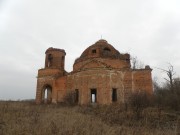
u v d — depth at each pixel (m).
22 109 18.78
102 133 11.31
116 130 12.67
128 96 29.11
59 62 37.41
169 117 19.56
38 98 35.00
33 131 10.47
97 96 28.73
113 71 29.61
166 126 16.89
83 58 32.53
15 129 10.61
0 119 13.31
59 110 21.27
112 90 29.11
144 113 20.70
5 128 11.03
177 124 17.06
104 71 29.28
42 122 12.68
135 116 19.62
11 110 17.53
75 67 33.75
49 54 37.94
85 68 30.52
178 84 35.06
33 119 13.62
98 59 30.73
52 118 14.33
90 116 18.44
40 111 19.08
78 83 30.92
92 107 26.16
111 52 33.09
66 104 30.47
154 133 13.27
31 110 18.67
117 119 18.75
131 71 30.33
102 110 23.50
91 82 29.52
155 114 20.36
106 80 28.91
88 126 12.41
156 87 42.69
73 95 30.92
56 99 33.72
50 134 10.13
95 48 32.28
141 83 29.50
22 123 12.17
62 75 34.91
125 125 16.61
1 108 17.92
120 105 25.88
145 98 24.11
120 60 31.88
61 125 11.88
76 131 10.88
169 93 30.41
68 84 33.00
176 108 22.88
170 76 40.25
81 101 29.64
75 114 18.41
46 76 35.31
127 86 29.70
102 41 34.50
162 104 24.55
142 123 17.39
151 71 29.77
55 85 34.38
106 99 28.20
